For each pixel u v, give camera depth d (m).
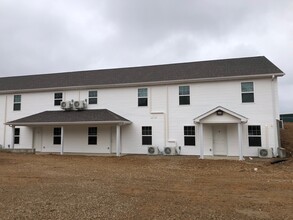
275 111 17.88
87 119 19.77
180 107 19.97
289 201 7.13
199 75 19.73
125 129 21.11
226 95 18.97
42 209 6.30
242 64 20.36
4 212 6.07
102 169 13.27
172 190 8.48
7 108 24.28
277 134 17.70
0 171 12.23
